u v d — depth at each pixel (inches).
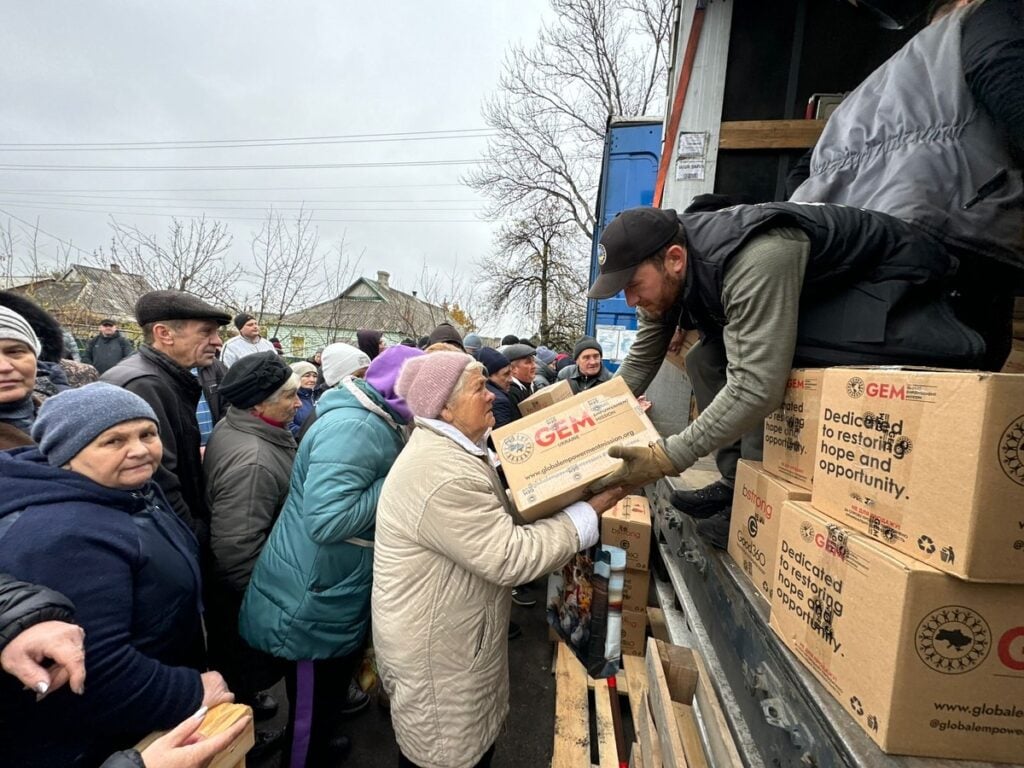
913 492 28.1
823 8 93.0
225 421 79.7
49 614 35.0
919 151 49.2
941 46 49.5
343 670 72.6
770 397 45.0
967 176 47.1
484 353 138.4
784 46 94.9
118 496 46.8
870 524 31.4
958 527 25.1
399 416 72.8
